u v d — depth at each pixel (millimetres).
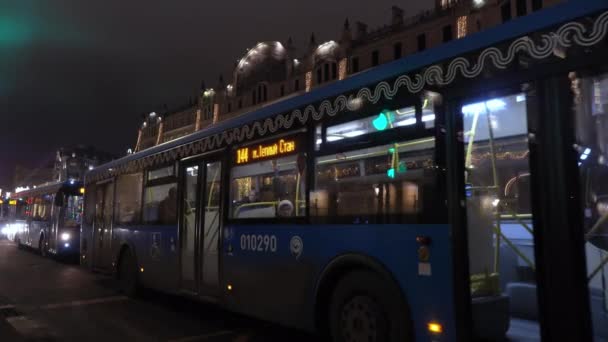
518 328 4066
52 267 14461
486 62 3475
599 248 3219
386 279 3949
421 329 3666
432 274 3629
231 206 6117
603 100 3018
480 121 4188
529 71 3227
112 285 10555
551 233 3033
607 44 2879
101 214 10453
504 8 28859
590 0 2994
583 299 2883
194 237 6898
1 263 15602
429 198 3725
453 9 32469
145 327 6594
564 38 3076
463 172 3562
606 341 3168
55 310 7789
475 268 3924
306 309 4805
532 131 3176
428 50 3939
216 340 5891
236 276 5875
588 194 3025
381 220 4090
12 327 6617
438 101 3746
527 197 4594
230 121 6391
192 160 7129
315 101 4969
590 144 3018
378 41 38156
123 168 9555
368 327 4113
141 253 8430
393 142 4062
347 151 4496
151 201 8281
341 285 4457
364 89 4410
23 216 22031
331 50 43219
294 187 5129
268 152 5547
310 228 4828
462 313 3414
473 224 3977
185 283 7074
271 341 5840
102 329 6488
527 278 4480
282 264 5164
